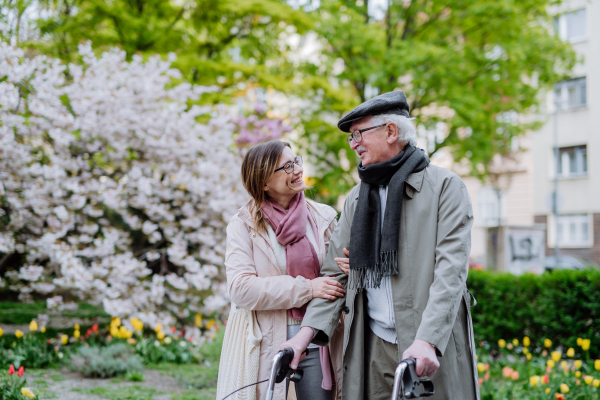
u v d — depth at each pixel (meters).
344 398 1.99
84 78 5.20
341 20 8.88
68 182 5.02
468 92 9.01
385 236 1.86
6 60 4.68
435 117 9.76
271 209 2.22
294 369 1.91
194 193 5.56
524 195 18.23
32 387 3.66
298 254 2.14
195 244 5.83
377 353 2.00
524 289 5.43
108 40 7.50
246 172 2.23
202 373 4.39
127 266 5.08
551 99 17.41
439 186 1.87
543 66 9.30
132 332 5.04
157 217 5.50
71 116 4.99
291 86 8.63
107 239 5.11
